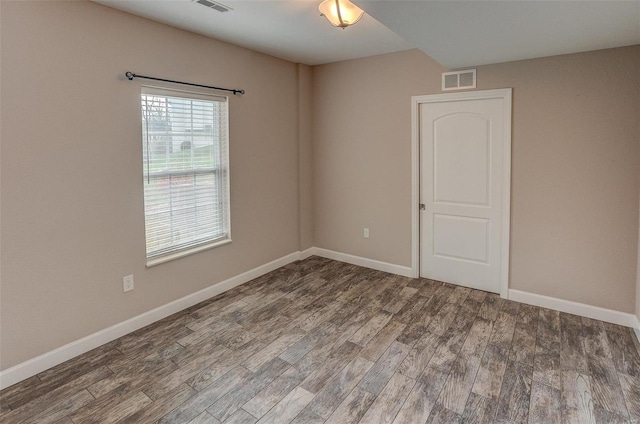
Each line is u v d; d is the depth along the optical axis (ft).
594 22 7.75
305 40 11.84
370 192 14.73
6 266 7.69
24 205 7.87
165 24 10.21
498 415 6.88
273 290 12.90
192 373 8.21
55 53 8.11
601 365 8.37
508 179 11.55
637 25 7.97
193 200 11.72
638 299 9.73
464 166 12.56
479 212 12.47
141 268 10.21
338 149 15.39
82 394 7.52
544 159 10.95
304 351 9.09
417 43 9.23
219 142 12.39
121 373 8.21
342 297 12.29
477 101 12.03
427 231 13.65
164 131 10.71
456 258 13.16
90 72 8.74
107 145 9.21
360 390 7.62
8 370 7.80
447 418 6.81
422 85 12.91
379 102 13.99
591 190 10.38
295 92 15.23
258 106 13.51
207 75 11.50
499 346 9.22
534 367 8.32
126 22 9.36
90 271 9.09
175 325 10.43
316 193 16.37
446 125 12.72
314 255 16.63
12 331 7.84
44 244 8.23
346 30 10.84
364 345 9.34
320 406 7.16
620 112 9.81
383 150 14.15
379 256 14.85
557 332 9.87
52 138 8.20
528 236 11.45
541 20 7.61
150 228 10.60
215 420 6.80
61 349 8.61
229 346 9.33
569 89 10.38
